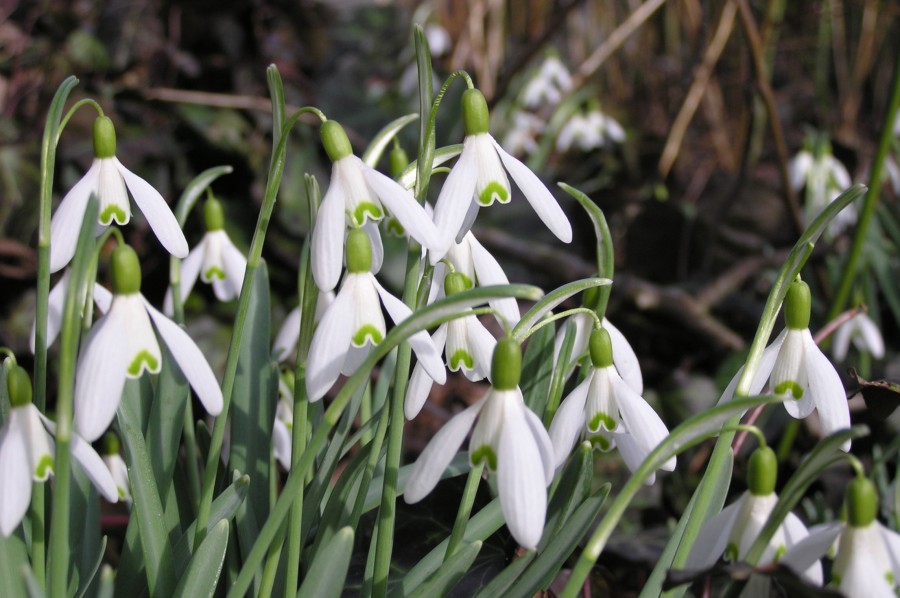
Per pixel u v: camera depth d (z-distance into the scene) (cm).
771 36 98
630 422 30
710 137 111
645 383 69
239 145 73
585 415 30
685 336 69
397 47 97
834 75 121
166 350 34
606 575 42
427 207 32
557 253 72
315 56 93
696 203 86
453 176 30
